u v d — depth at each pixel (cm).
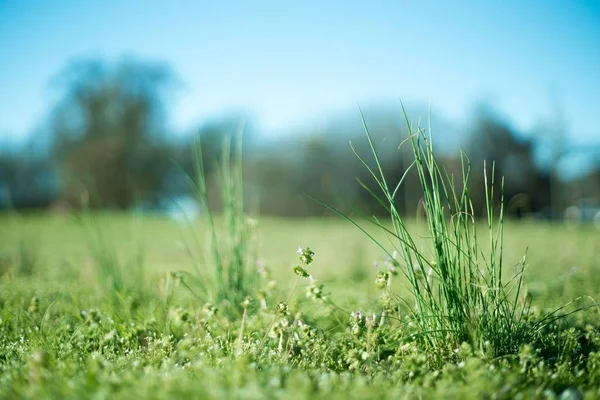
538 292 407
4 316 316
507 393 190
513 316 257
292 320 301
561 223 1361
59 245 950
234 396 170
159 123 3638
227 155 368
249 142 3080
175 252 796
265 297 308
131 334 282
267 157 2977
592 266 542
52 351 245
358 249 642
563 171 1516
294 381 184
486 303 250
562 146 1467
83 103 3566
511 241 776
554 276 475
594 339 262
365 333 267
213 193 1677
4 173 2912
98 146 3341
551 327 286
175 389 176
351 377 218
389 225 1278
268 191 2938
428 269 300
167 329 287
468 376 205
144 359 243
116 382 187
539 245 805
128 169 3400
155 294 407
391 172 1395
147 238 1091
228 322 299
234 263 351
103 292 404
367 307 335
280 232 1373
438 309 258
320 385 192
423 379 210
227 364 217
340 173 2655
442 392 183
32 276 526
